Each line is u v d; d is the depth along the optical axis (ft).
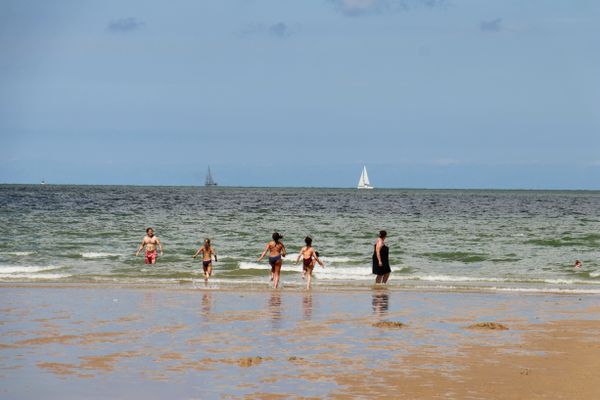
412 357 65.82
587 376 58.39
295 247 228.43
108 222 319.47
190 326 82.23
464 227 323.37
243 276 151.74
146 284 130.82
